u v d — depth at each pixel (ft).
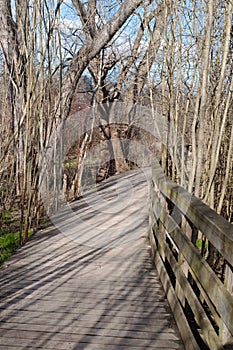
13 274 9.63
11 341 6.52
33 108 13.48
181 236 7.28
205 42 10.11
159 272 9.52
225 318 4.46
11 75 15.44
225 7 10.80
